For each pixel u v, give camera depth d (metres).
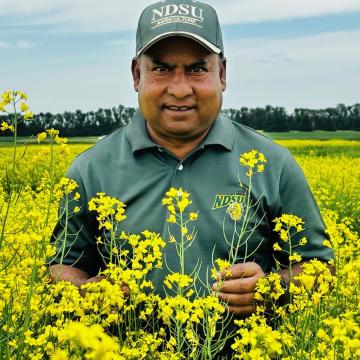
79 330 1.18
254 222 3.02
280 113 53.91
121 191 3.08
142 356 2.46
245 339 1.84
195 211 2.97
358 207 9.48
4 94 2.44
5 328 2.40
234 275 2.66
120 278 2.54
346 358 2.03
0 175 9.60
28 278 2.77
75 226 3.17
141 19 3.09
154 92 2.96
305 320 2.51
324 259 3.12
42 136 2.61
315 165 17.67
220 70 3.28
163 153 3.08
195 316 2.26
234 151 3.11
